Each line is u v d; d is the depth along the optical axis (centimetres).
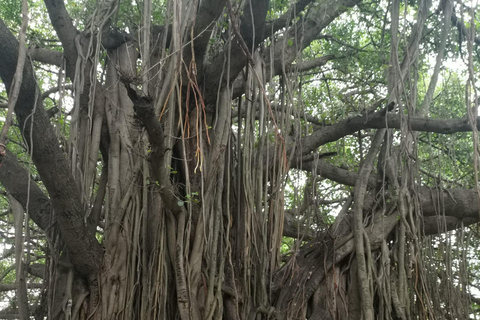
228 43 574
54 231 555
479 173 708
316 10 666
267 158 585
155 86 577
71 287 528
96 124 585
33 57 654
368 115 655
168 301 543
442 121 613
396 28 612
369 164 672
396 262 640
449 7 641
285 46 648
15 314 729
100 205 574
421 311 620
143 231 552
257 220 585
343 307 622
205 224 545
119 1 608
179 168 590
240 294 573
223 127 584
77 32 612
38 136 453
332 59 792
